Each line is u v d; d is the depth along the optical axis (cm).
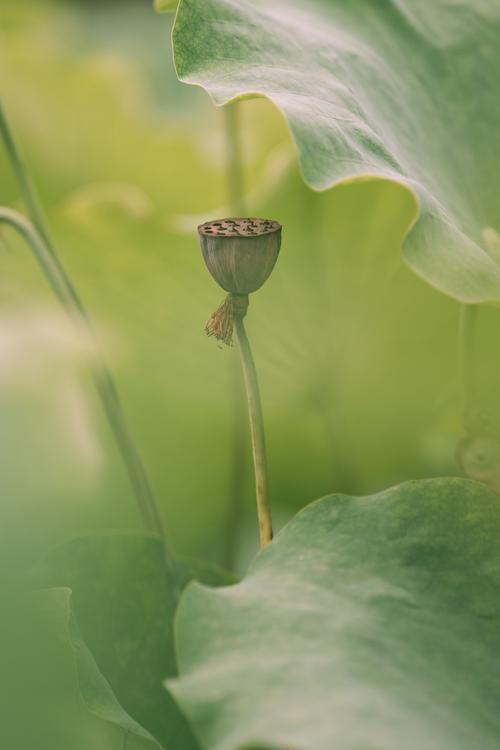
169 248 298
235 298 199
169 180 426
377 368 316
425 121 228
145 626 221
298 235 291
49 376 284
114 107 450
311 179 191
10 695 192
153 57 653
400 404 329
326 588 194
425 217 199
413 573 197
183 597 190
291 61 208
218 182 415
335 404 321
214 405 335
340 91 209
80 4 697
